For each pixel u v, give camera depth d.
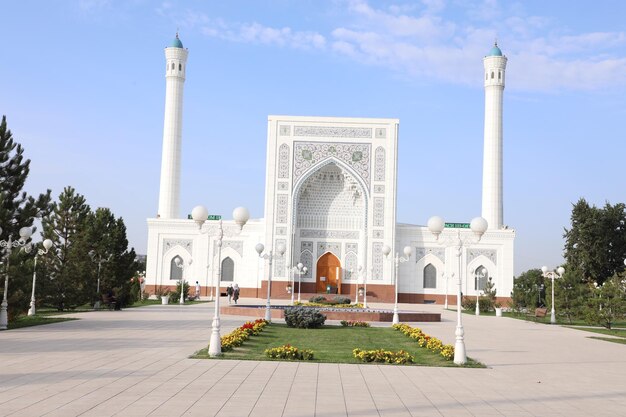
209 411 8.03
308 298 47.19
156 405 8.27
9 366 11.24
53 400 8.38
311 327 21.84
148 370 11.19
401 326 21.53
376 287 47.41
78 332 18.22
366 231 47.75
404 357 13.51
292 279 43.81
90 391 9.07
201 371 11.30
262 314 27.52
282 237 47.50
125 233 32.66
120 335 17.50
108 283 31.28
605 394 10.32
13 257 20.11
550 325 29.69
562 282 32.53
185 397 8.88
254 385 10.04
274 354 13.41
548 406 9.16
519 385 11.00
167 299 40.22
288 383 10.34
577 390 10.65
